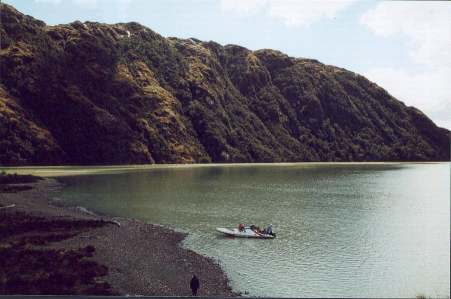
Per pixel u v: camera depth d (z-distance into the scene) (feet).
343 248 166.61
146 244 159.84
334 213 241.76
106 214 221.66
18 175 351.46
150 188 328.08
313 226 206.08
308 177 437.99
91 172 428.56
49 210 217.77
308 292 121.39
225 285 123.34
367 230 198.80
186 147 592.19
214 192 314.96
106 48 638.53
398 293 120.78
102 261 132.98
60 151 480.23
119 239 163.12
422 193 329.31
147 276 124.47
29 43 549.95
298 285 126.21
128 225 191.72
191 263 140.97
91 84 571.69
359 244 173.06
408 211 252.83
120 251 146.51
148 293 112.27
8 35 542.16
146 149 550.36
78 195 282.15
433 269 140.87
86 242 154.81
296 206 262.26
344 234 190.39
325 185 371.76
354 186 368.48
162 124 593.01
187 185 353.10
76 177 382.22
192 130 623.77
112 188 321.32
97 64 599.57
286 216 230.07
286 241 175.52
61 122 504.43
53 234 164.25
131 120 570.87
